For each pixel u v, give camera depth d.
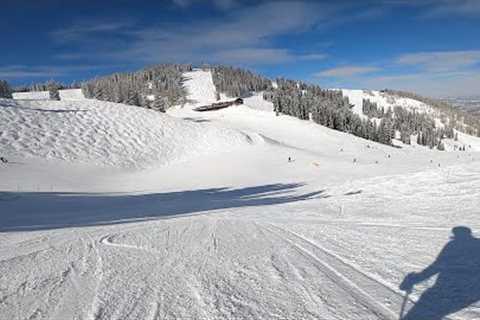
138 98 104.19
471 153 65.81
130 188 31.22
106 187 31.02
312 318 3.24
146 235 7.34
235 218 10.10
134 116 54.09
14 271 4.79
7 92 104.94
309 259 5.07
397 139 138.38
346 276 4.29
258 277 4.37
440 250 5.20
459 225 6.87
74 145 41.78
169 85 157.88
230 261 5.13
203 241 6.61
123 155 42.75
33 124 43.59
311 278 4.26
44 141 40.47
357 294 3.74
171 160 44.62
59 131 44.03
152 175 37.59
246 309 3.46
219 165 40.69
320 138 69.88
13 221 12.52
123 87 107.06
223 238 6.88
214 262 5.09
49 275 4.60
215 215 11.34
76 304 3.65
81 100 58.41
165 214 14.36
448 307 3.38
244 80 181.12
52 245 6.48
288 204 13.65
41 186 27.97
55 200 21.52
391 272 4.37
